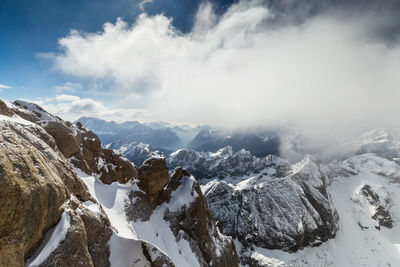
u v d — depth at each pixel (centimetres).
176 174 5162
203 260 4134
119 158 4747
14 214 1166
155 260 2216
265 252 18025
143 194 4494
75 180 2462
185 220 4416
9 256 1108
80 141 4416
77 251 1542
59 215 1617
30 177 1380
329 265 17375
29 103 4388
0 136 1376
